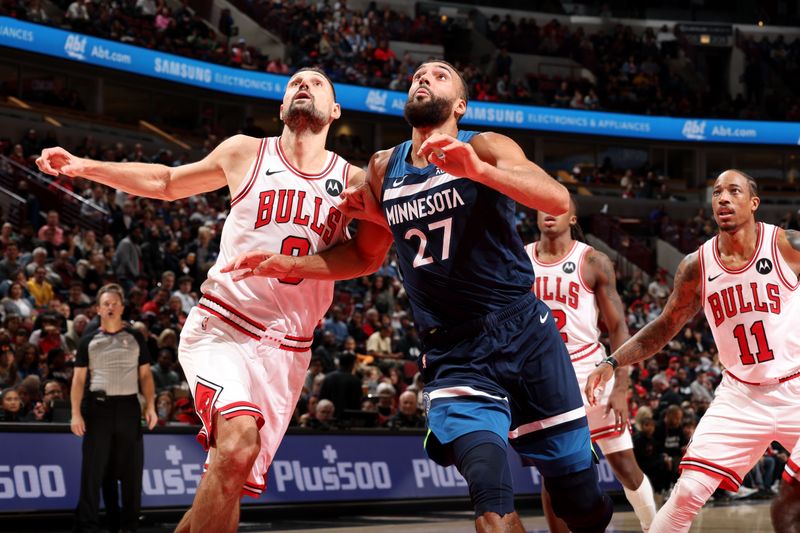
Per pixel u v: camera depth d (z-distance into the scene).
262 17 22.75
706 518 7.98
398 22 24.83
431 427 3.12
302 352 3.80
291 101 3.66
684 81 26.75
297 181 3.69
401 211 3.17
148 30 19.28
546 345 3.21
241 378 3.55
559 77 25.53
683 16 28.48
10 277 10.44
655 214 23.27
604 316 5.33
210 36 20.73
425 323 3.25
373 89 21.86
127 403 6.35
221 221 14.66
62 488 6.62
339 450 8.05
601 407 5.19
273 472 7.60
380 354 11.46
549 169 24.89
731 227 4.08
